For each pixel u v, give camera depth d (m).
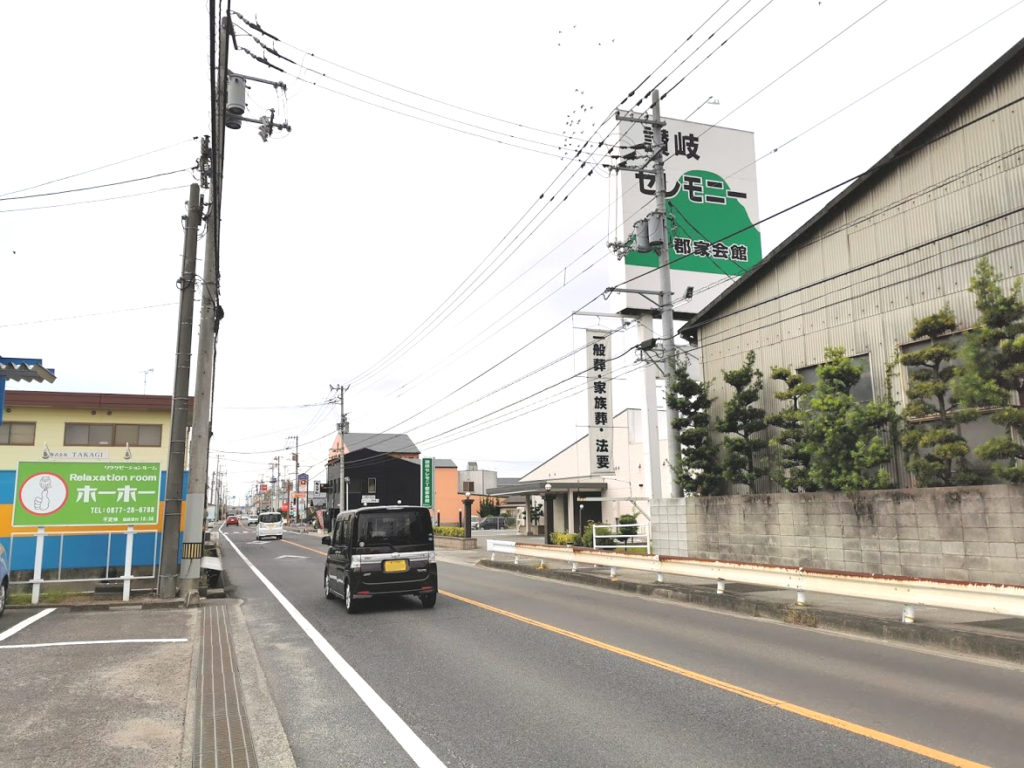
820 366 14.09
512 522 66.38
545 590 14.98
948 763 4.57
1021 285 11.77
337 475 65.69
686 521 17.52
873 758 4.66
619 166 17.77
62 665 7.55
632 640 8.93
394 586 11.90
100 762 4.65
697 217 25.38
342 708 6.06
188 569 13.45
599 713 5.75
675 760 4.68
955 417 11.38
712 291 25.08
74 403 25.17
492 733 5.30
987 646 7.91
